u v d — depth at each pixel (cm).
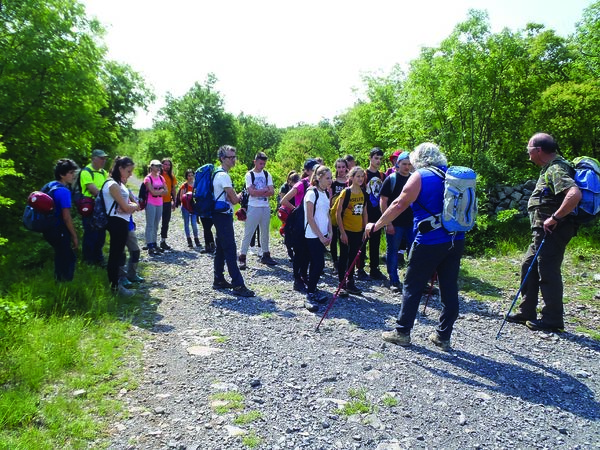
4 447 245
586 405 341
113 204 559
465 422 309
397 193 632
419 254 428
